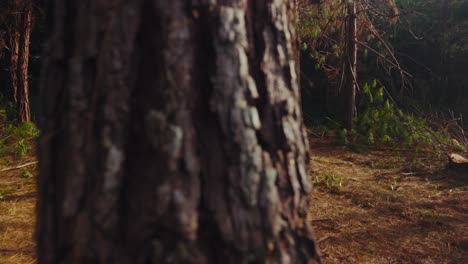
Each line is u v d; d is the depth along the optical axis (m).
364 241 5.15
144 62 1.74
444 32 12.66
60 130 1.79
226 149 1.77
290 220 1.90
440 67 12.67
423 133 9.59
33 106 12.23
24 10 10.17
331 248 4.96
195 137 1.74
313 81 12.77
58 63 1.82
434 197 6.58
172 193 1.70
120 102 1.72
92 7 1.76
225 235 1.75
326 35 11.09
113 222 1.71
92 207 1.71
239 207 1.78
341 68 11.45
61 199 1.75
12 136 9.66
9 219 5.69
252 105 1.83
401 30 12.78
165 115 1.71
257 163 1.81
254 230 1.79
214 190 1.75
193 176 1.73
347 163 8.53
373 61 12.34
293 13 2.09
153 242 1.70
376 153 9.18
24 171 7.54
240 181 1.78
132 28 1.73
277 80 1.92
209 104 1.76
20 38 10.41
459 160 7.99
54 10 1.84
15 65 11.32
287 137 1.91
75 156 1.73
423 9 11.48
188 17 1.75
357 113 12.20
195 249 1.72
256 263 1.79
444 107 12.33
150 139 1.71
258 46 1.90
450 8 12.69
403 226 5.57
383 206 6.23
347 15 10.38
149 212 1.70
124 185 1.72
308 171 2.02
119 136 1.72
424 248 5.00
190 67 1.75
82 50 1.76
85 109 1.74
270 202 1.83
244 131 1.79
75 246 1.72
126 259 1.70
